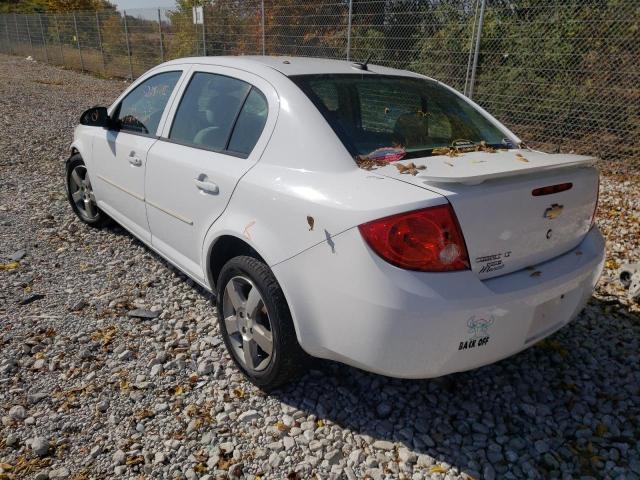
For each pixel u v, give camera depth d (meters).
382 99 3.04
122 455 2.47
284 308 2.61
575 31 7.92
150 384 2.95
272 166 2.74
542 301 2.42
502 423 2.73
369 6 9.81
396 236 2.14
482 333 2.24
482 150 2.88
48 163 7.91
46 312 3.68
